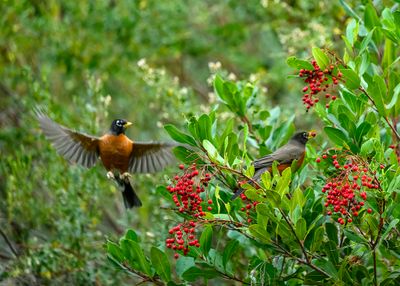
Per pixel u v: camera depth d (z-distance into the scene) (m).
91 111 14.04
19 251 13.88
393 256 9.48
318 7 15.18
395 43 9.38
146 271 8.93
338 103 9.49
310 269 9.10
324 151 10.21
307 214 8.60
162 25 18.02
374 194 8.15
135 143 10.91
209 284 13.45
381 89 8.86
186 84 19.00
